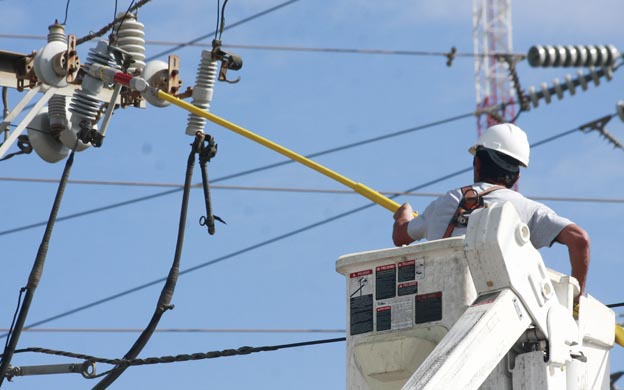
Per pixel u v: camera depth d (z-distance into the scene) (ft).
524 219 52.44
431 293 48.85
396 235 56.54
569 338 49.42
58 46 90.27
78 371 74.13
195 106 82.89
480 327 46.29
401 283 49.52
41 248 73.36
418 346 48.21
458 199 53.42
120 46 90.48
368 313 50.01
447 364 44.80
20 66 93.45
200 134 76.48
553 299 49.29
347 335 50.44
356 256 50.47
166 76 87.97
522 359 48.80
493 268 47.83
